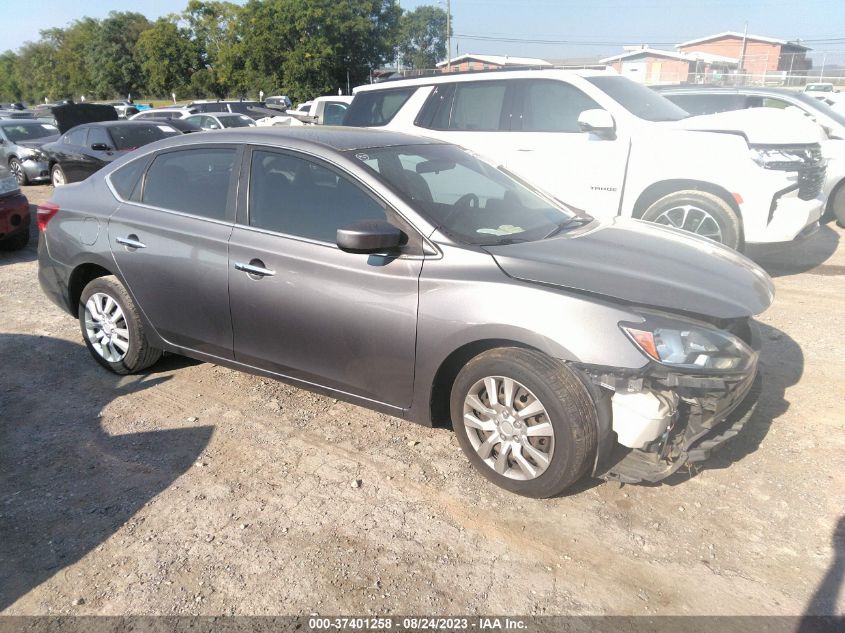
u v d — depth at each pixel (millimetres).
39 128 17469
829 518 2996
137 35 72688
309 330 3553
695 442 2969
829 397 4070
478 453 3248
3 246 8625
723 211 5918
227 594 2645
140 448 3711
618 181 6305
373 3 50031
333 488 3312
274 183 3740
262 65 46812
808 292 6117
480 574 2729
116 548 2914
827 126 8672
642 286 3008
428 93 7340
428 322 3166
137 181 4328
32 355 5043
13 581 2736
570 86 6582
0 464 3582
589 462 2947
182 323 4098
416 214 3320
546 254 3242
